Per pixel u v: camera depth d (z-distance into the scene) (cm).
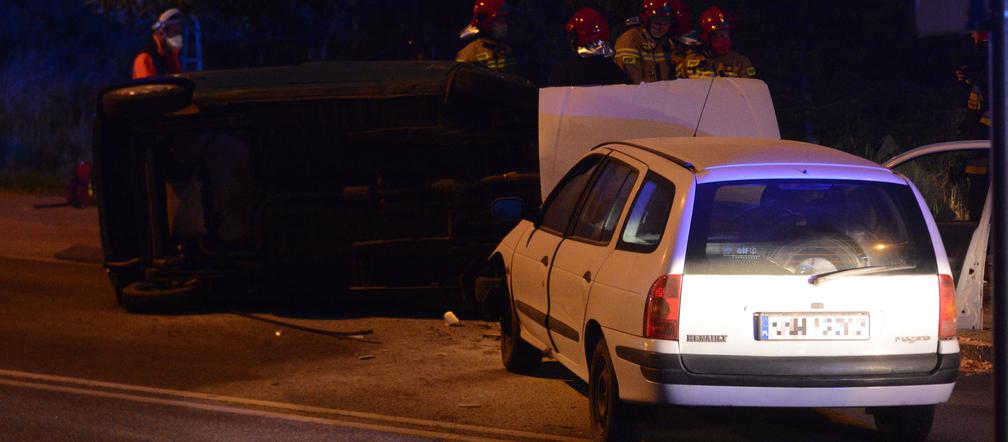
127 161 1394
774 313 746
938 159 1919
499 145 1329
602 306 809
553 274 923
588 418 928
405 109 1328
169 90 1323
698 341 746
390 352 1177
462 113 1321
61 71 3769
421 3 3612
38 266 1697
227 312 1380
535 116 1324
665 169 811
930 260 771
